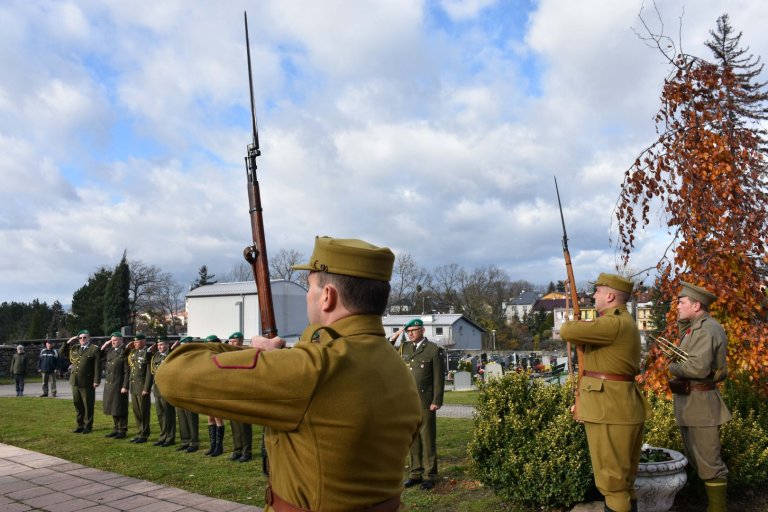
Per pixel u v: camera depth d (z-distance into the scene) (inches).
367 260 76.9
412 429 76.8
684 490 225.9
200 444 395.9
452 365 1465.3
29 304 2406.5
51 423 494.0
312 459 66.4
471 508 227.9
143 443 402.0
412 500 245.1
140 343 420.8
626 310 188.1
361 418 67.1
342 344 71.3
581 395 183.6
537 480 211.0
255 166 109.5
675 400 206.7
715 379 201.0
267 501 72.7
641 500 196.4
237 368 66.3
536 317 2628.0
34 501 256.7
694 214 254.4
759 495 230.7
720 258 249.6
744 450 223.0
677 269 259.1
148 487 278.8
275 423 66.4
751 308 248.7
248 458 338.6
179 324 2903.5
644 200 275.6
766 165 273.3
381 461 70.1
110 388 424.8
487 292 2674.7
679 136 266.7
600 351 180.1
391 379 73.5
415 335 286.5
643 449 219.0
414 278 2955.2
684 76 274.5
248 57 113.0
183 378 67.0
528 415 223.0
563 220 231.9
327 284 77.5
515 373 243.3
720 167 248.7
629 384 177.9
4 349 1124.5
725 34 755.4
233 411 66.0
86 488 277.9
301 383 65.4
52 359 781.3
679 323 249.3
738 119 280.5
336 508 66.4
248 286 1528.1
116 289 1955.0
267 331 100.7
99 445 393.1
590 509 201.3
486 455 228.5
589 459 208.1
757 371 239.8
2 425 480.4
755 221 257.3
